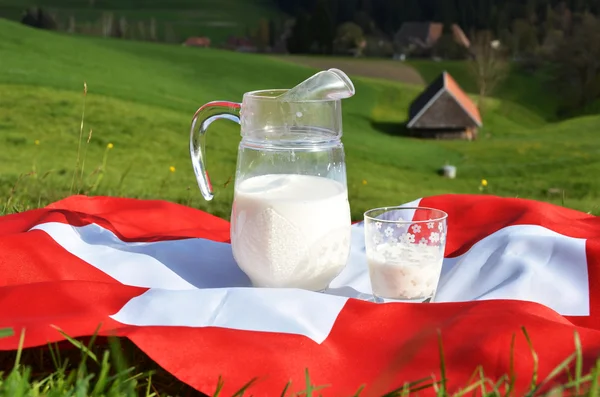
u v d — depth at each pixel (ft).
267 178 5.02
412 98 143.13
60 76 94.53
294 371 3.62
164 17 211.41
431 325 4.03
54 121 74.18
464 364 3.64
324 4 208.74
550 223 6.11
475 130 121.29
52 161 60.03
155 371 3.81
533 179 86.84
